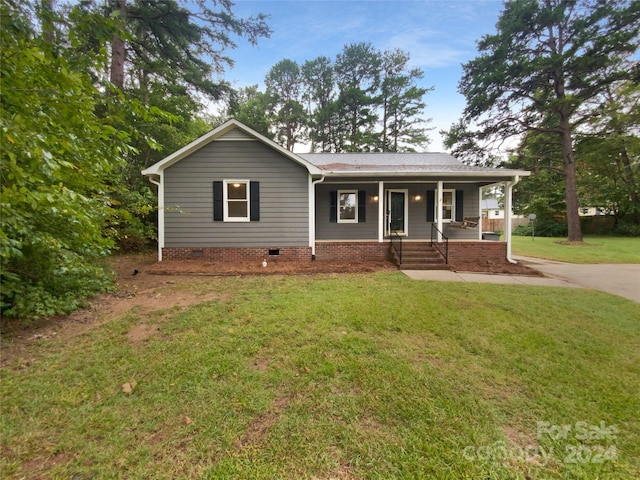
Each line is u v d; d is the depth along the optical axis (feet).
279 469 5.61
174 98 40.01
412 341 11.16
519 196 84.43
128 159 38.27
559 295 17.89
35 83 8.43
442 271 25.29
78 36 8.38
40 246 12.01
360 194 36.86
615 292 19.30
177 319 13.11
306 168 29.43
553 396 7.94
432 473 5.56
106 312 14.10
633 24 41.37
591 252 40.70
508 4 47.67
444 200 37.70
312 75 94.43
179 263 27.48
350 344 10.78
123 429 6.61
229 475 5.48
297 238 29.63
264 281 21.02
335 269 25.22
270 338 11.24
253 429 6.63
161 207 27.66
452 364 9.53
